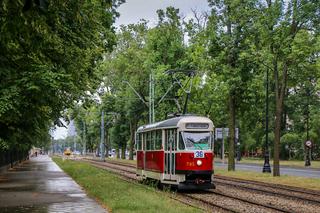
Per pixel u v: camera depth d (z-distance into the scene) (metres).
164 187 28.78
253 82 44.03
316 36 35.03
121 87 82.25
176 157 27.64
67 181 33.19
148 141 32.47
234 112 46.66
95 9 21.09
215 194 26.58
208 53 45.19
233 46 43.31
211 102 55.44
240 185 31.59
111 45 34.53
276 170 37.66
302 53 34.81
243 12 38.50
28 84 20.73
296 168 61.97
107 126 110.69
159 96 63.81
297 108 89.06
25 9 8.66
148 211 15.95
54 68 21.84
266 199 23.77
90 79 33.19
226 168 53.41
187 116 28.28
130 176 43.03
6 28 11.68
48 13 13.02
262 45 37.81
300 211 19.30
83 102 33.59
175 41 63.84
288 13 35.25
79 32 22.16
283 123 93.62
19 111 22.81
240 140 98.94
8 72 20.06
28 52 17.36
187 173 26.98
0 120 23.45
